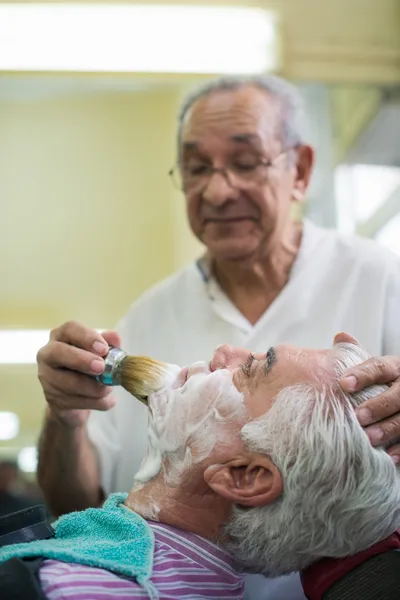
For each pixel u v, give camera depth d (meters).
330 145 2.34
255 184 1.36
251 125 1.34
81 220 3.49
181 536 0.97
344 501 0.89
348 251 1.50
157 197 3.50
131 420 1.49
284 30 1.92
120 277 3.47
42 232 3.47
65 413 1.31
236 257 1.42
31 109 3.48
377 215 2.37
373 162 2.35
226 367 1.03
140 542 0.93
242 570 1.00
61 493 1.44
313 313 1.45
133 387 1.07
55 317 3.44
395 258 1.49
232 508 0.96
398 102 2.05
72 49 1.79
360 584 0.90
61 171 3.48
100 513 1.03
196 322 1.53
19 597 0.81
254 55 1.85
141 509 1.01
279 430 0.92
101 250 3.48
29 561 0.89
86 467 1.43
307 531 0.91
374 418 0.90
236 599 0.98
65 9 1.75
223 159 1.37
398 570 0.89
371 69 1.98
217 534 0.98
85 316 3.44
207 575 0.95
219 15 1.79
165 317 1.57
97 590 0.86
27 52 1.78
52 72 1.81
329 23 1.96
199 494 0.98
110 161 3.49
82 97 3.49
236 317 1.48
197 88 1.45
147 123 3.51
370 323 1.41
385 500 0.89
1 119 3.47
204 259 1.60
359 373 0.92
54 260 3.46
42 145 3.48
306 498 0.90
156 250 3.48
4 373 3.38
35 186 3.47
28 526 1.02
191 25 1.80
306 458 0.89
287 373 0.95
